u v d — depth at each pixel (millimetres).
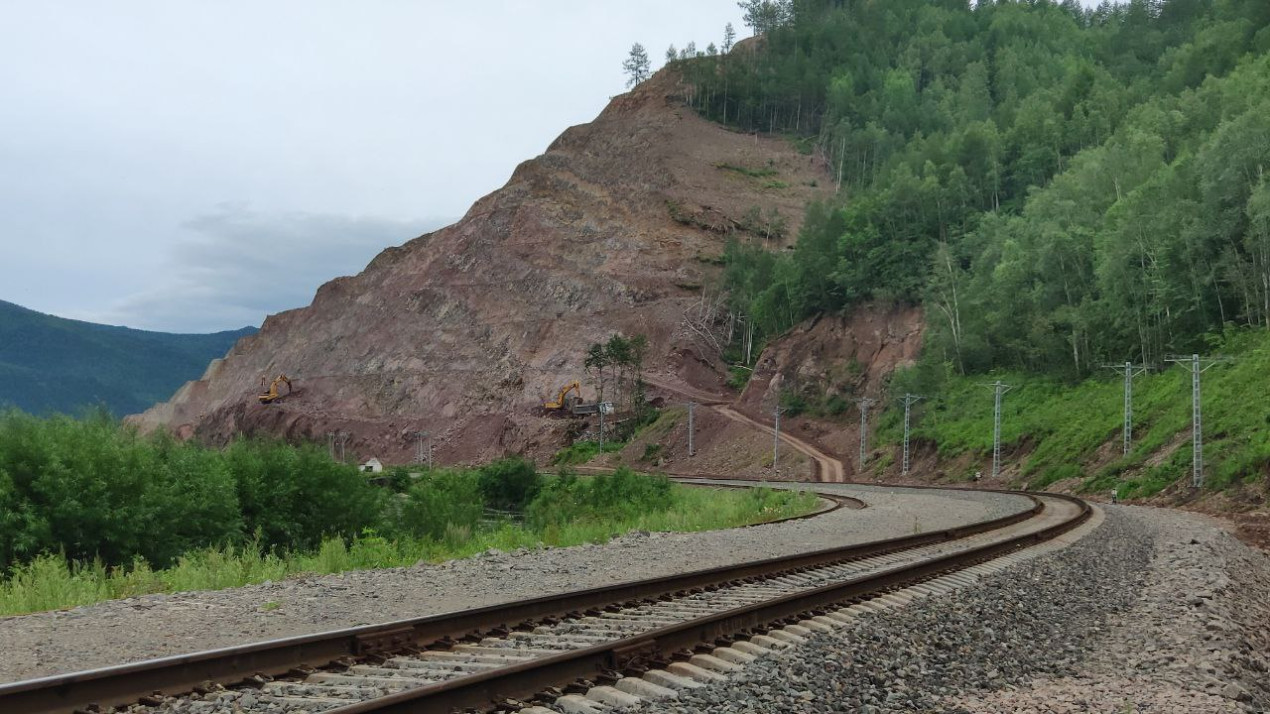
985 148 134125
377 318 176000
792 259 137500
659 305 152125
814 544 21938
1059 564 17250
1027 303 90188
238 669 6680
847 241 119438
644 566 16422
